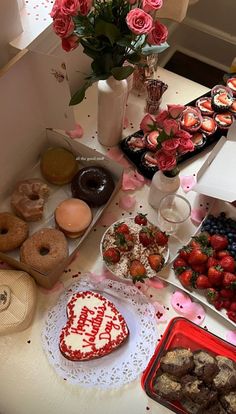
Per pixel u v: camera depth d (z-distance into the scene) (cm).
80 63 137
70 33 100
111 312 112
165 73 154
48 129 131
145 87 145
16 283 112
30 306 111
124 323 111
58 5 96
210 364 102
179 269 117
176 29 203
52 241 117
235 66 160
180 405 103
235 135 125
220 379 101
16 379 107
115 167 128
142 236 118
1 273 114
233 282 112
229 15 191
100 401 106
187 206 127
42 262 114
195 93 151
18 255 120
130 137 137
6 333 111
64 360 108
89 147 130
